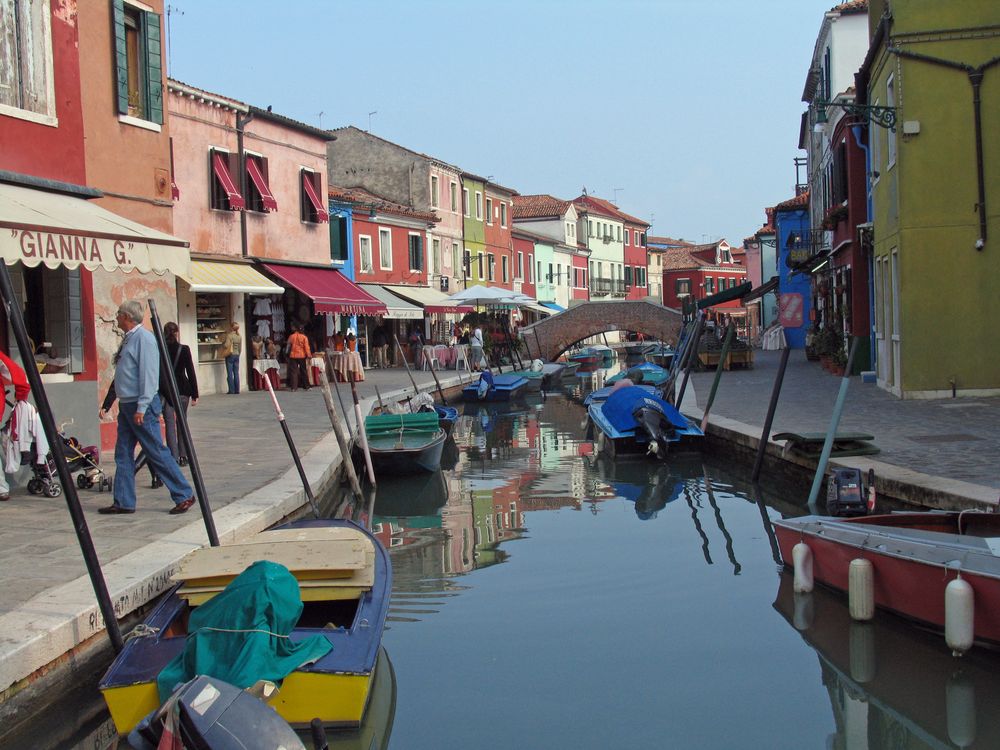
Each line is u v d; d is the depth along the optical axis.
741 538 10.69
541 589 8.81
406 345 40.72
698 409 19.67
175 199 24.45
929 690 6.43
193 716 4.48
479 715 6.08
